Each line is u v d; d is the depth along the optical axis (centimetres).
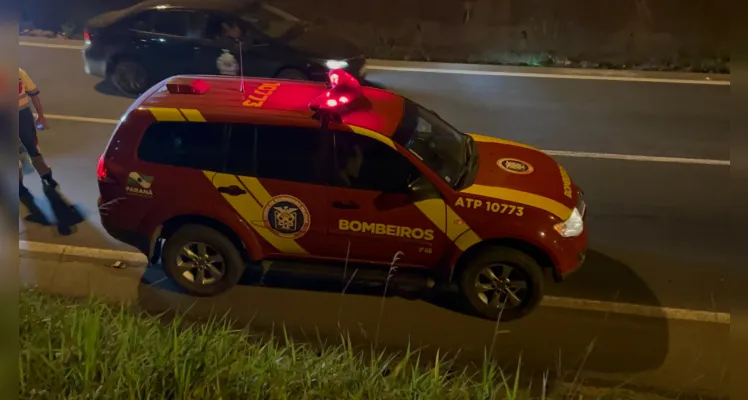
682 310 549
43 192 729
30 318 415
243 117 514
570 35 1221
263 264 552
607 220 692
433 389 381
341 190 505
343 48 1002
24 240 639
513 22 1224
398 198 501
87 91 1052
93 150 838
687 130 923
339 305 553
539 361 489
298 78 970
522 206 500
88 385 352
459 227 500
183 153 523
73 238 646
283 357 419
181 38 991
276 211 516
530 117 970
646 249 639
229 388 364
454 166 529
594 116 975
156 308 544
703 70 1166
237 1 1022
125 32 1012
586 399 448
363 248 520
